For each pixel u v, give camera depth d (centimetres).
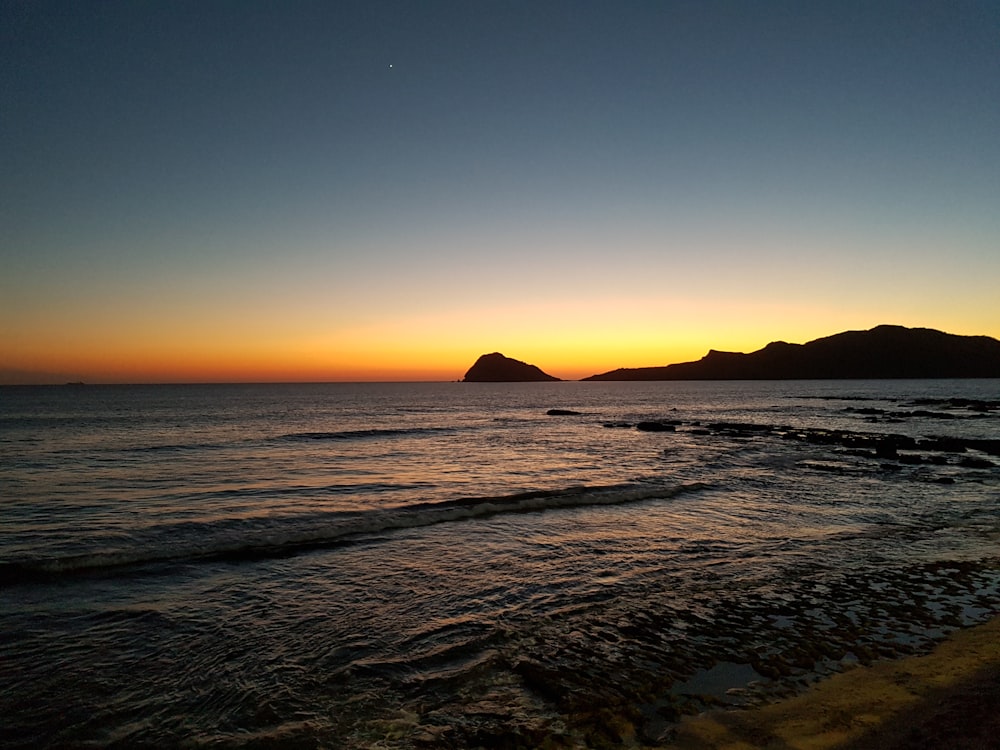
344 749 555
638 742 549
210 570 1098
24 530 1366
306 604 933
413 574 1084
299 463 2622
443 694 657
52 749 552
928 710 580
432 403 9881
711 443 3678
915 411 6319
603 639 801
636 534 1386
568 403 10031
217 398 10600
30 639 790
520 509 1661
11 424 4669
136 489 1916
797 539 1347
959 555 1216
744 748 530
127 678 690
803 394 11981
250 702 640
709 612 896
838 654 736
